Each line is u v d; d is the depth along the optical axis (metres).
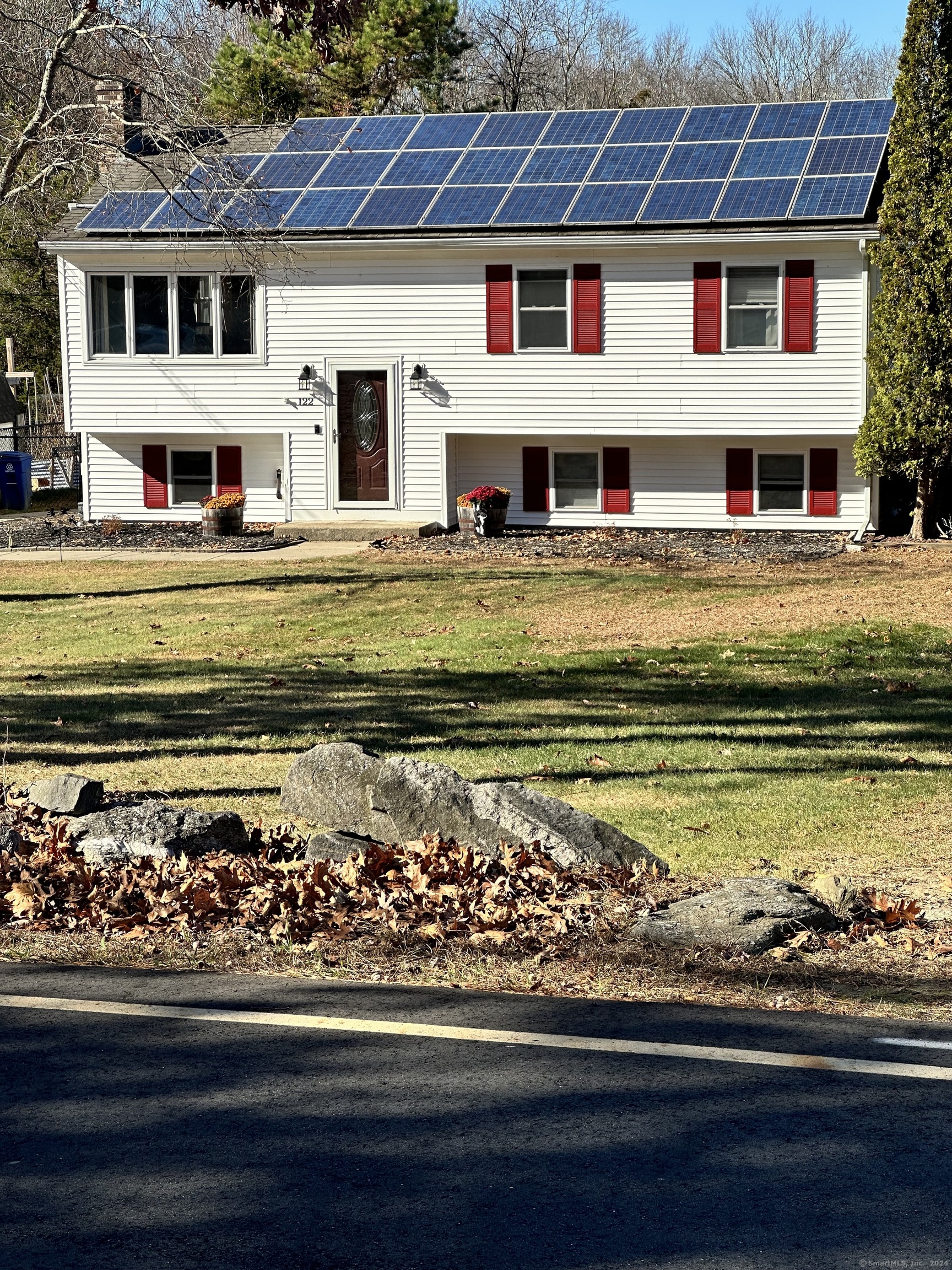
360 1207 4.16
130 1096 5.01
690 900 7.27
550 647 16.67
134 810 8.80
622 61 67.69
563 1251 3.89
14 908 7.47
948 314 23.44
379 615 18.97
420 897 7.51
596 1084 5.07
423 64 41.72
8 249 41.12
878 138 26.41
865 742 12.05
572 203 26.47
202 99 24.12
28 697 14.52
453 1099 4.95
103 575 22.92
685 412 26.28
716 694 14.16
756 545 25.19
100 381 28.48
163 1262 3.86
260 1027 5.73
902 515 26.84
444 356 27.12
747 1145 4.54
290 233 26.92
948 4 22.94
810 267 25.33
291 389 27.84
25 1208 4.17
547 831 8.39
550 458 27.73
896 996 6.04
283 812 9.77
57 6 21.56
